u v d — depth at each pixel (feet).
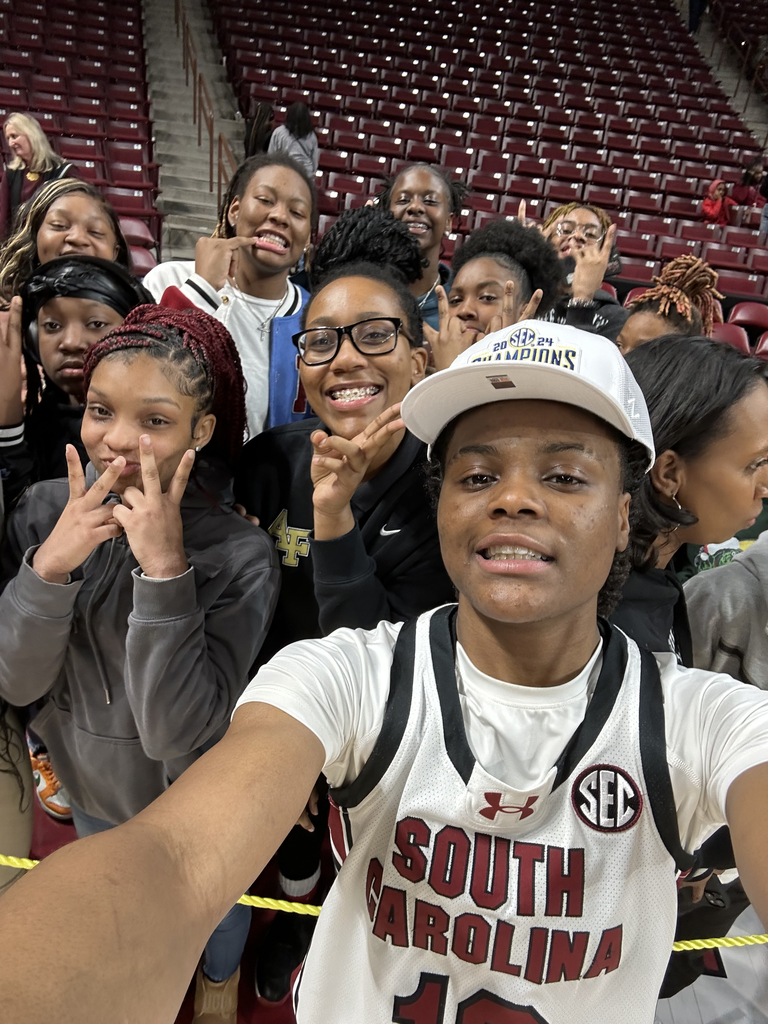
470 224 22.63
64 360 4.84
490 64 33.27
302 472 4.57
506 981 2.28
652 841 2.20
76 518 3.41
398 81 30.42
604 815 2.19
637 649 2.41
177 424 3.67
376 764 2.25
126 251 7.15
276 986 4.81
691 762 2.18
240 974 5.00
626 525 2.40
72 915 1.41
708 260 23.11
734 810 1.97
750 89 36.50
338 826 2.51
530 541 2.08
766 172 29.32
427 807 2.23
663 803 2.17
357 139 25.88
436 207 8.36
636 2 40.42
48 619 3.46
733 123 32.83
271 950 4.95
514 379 2.12
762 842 1.83
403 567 4.16
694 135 31.40
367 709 2.32
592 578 2.15
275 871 5.60
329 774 2.36
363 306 4.26
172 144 23.97
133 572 3.37
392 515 4.16
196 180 23.00
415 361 4.64
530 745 2.27
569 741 2.25
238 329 7.05
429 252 8.48
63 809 5.80
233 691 3.83
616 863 2.19
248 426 7.02
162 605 3.34
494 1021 2.33
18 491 4.60
